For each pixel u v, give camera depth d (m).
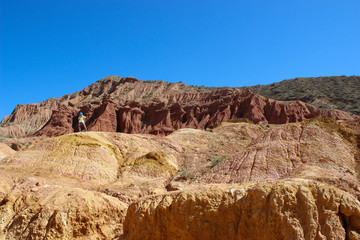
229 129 55.00
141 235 15.66
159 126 88.62
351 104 100.81
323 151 24.83
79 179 31.66
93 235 21.20
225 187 15.62
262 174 23.83
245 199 14.24
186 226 14.70
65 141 37.91
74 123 95.00
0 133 104.38
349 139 26.91
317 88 128.50
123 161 38.50
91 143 37.75
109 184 32.03
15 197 24.72
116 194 27.75
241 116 83.44
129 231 16.78
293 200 13.04
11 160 33.94
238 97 90.31
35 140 79.50
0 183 25.94
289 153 25.66
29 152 35.81
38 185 26.30
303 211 12.72
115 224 22.41
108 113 90.75
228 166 27.00
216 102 92.12
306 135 27.69
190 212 14.95
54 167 32.66
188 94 119.12
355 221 12.34
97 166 34.34
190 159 39.69
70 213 21.22
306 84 137.62
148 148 41.62
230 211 14.39
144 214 16.08
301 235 12.16
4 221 22.70
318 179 17.00
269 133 30.36
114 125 90.19
